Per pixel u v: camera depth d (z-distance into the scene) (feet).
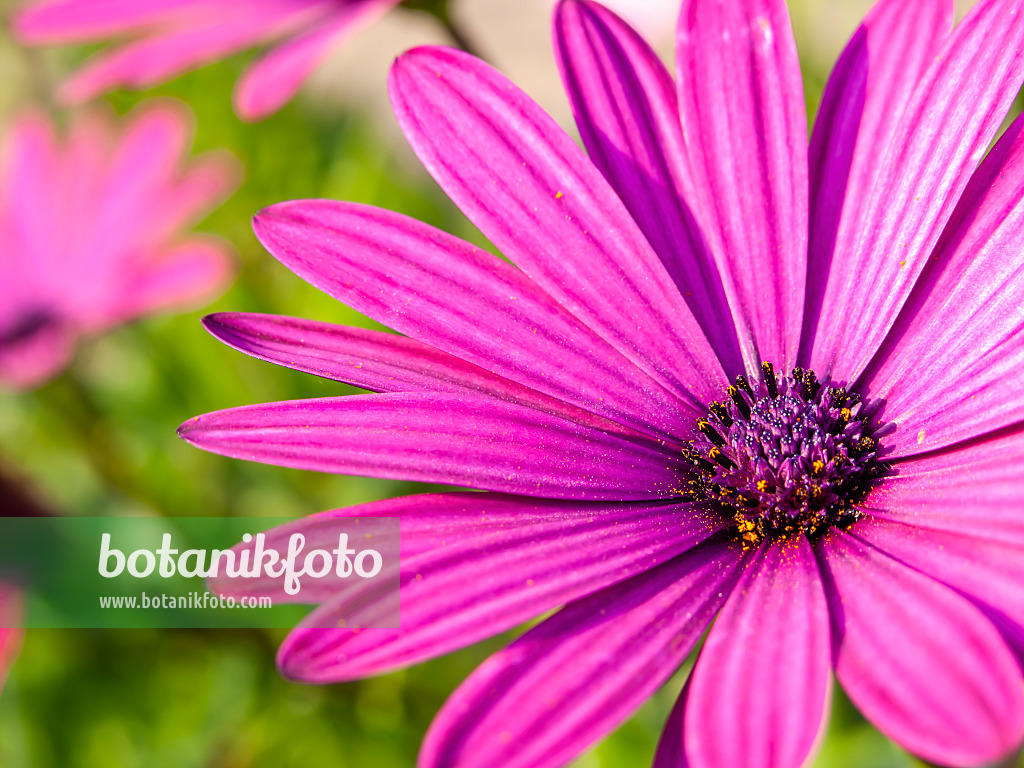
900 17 0.46
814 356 0.47
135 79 0.54
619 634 0.40
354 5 0.54
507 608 0.40
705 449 0.46
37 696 0.58
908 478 0.44
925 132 0.45
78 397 0.62
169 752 0.59
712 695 0.39
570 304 0.46
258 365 0.63
